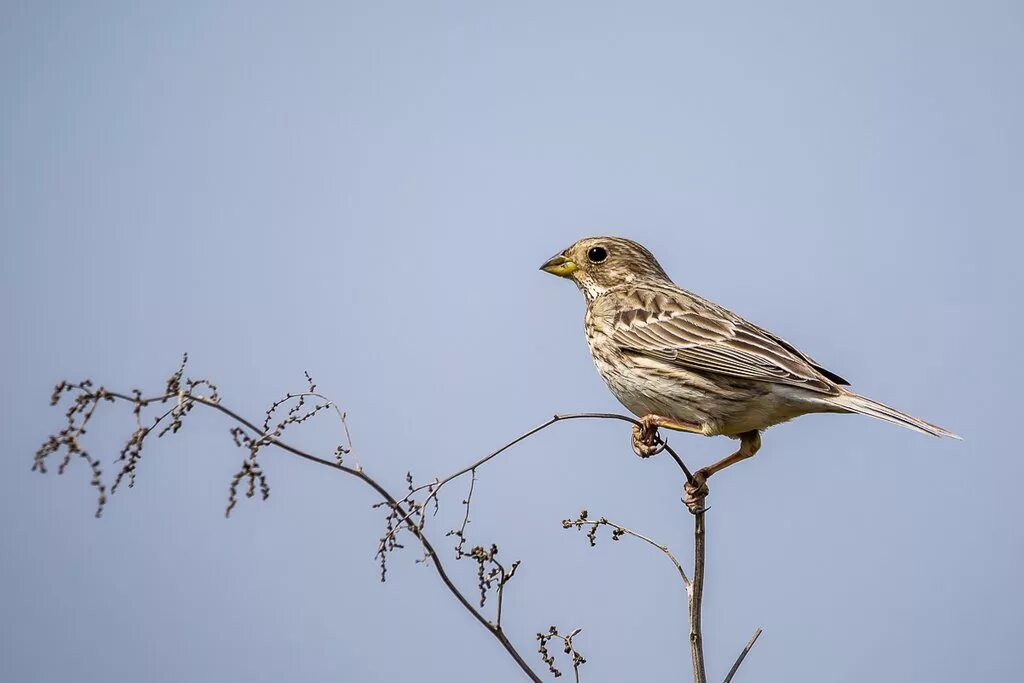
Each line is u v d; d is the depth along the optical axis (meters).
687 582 9.27
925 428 11.39
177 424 7.70
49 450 7.20
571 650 9.33
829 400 11.93
